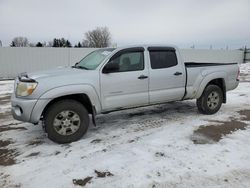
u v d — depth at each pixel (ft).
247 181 10.66
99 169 11.94
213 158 12.73
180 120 19.47
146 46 17.98
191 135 16.03
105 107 16.30
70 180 11.09
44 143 15.39
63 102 14.89
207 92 20.51
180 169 11.71
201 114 21.18
